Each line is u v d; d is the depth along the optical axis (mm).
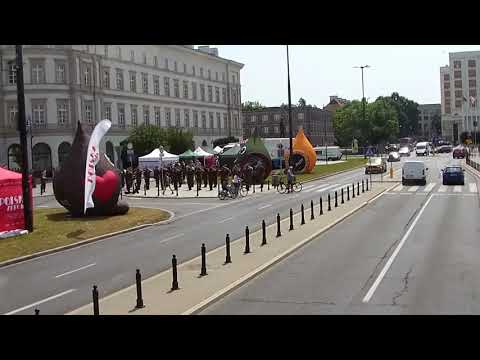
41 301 13047
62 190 27625
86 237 22469
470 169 62531
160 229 24906
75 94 71562
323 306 11562
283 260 16844
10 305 12773
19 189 23250
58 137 70125
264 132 158000
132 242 21562
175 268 13398
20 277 15930
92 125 75000
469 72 159625
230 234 22344
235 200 36844
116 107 81000
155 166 57875
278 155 60781
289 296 12523
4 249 19844
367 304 11602
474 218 25109
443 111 164500
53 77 70188
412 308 11195
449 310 10984
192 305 11883
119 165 72688
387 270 14875
